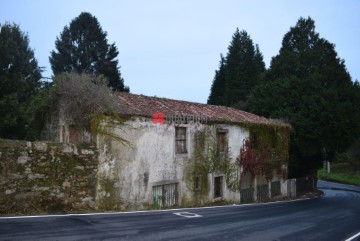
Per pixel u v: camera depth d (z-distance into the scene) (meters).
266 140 22.89
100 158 13.16
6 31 23.27
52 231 8.42
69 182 12.10
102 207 13.09
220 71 52.09
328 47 30.22
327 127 25.73
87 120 13.62
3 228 8.46
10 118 17.84
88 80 14.24
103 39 45.47
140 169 14.68
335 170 59.09
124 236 8.38
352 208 18.80
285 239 9.40
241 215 13.43
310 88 26.88
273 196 24.16
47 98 15.32
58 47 44.53
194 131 17.59
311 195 28.98
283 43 33.94
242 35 48.47
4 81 18.98
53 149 11.73
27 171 11.02
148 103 17.28
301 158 29.48
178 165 16.55
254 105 29.45
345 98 27.28
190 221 11.12
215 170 18.80
